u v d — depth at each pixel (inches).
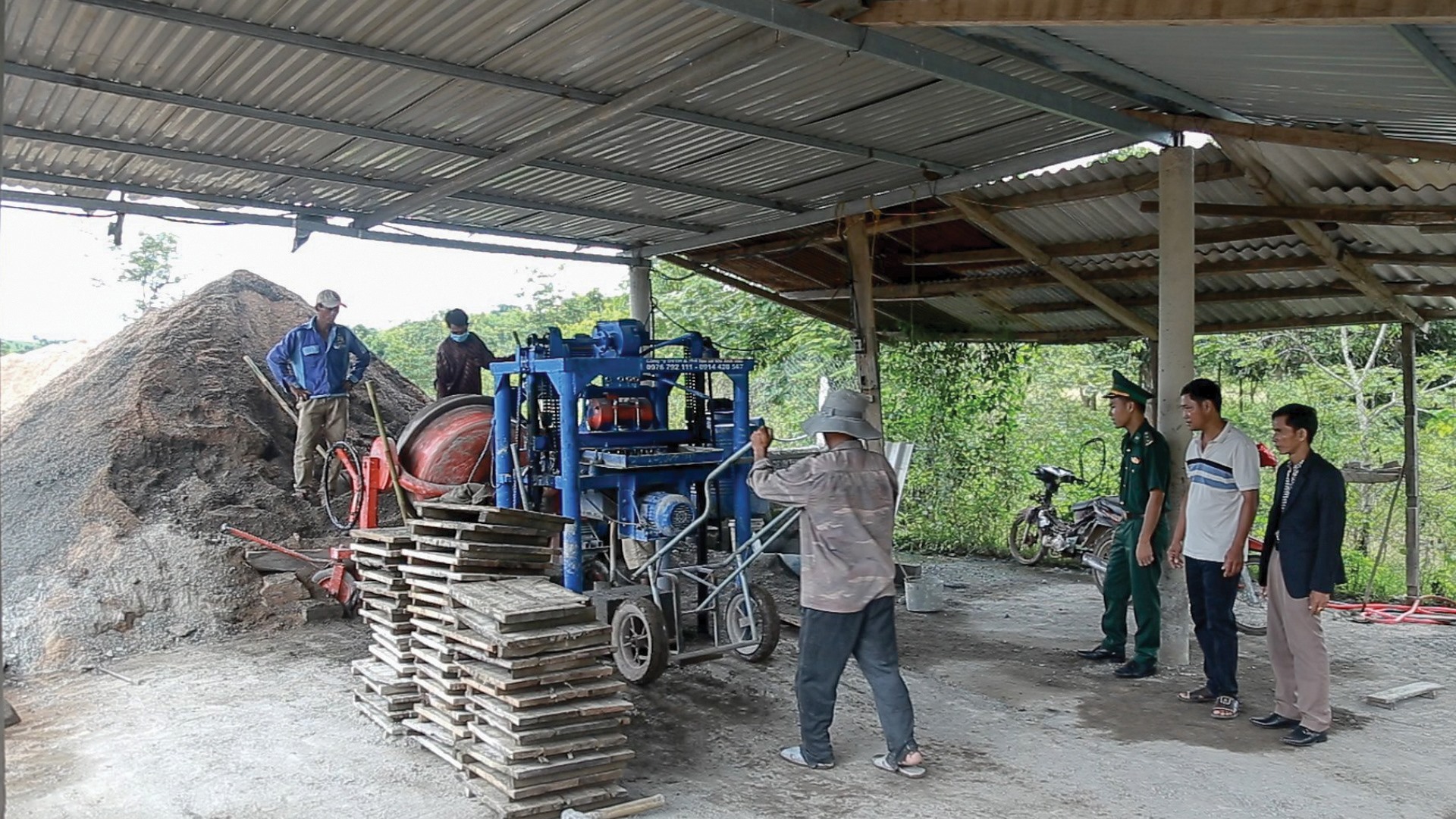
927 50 203.9
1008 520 443.2
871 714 220.8
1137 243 327.3
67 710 223.8
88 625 271.4
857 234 355.6
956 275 410.3
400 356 833.5
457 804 171.2
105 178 296.5
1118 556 262.8
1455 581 383.6
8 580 286.0
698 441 289.4
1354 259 300.7
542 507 281.9
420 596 205.9
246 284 441.1
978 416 456.4
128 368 372.2
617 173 315.3
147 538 305.3
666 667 237.6
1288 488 200.7
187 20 188.7
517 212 360.8
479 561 200.1
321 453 345.4
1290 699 207.5
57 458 335.3
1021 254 343.9
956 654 273.6
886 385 469.7
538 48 213.5
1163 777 183.2
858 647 187.9
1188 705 225.9
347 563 304.0
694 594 331.6
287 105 242.2
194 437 349.4
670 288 645.9
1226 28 169.2
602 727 175.9
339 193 321.7
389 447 300.2
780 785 181.8
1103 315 406.3
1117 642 264.8
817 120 267.7
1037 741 203.3
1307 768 186.2
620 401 277.1
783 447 462.9
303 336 338.6
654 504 257.8
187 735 205.9
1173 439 252.7
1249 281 345.7
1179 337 253.4
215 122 251.3
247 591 303.7
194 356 380.2
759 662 259.9
